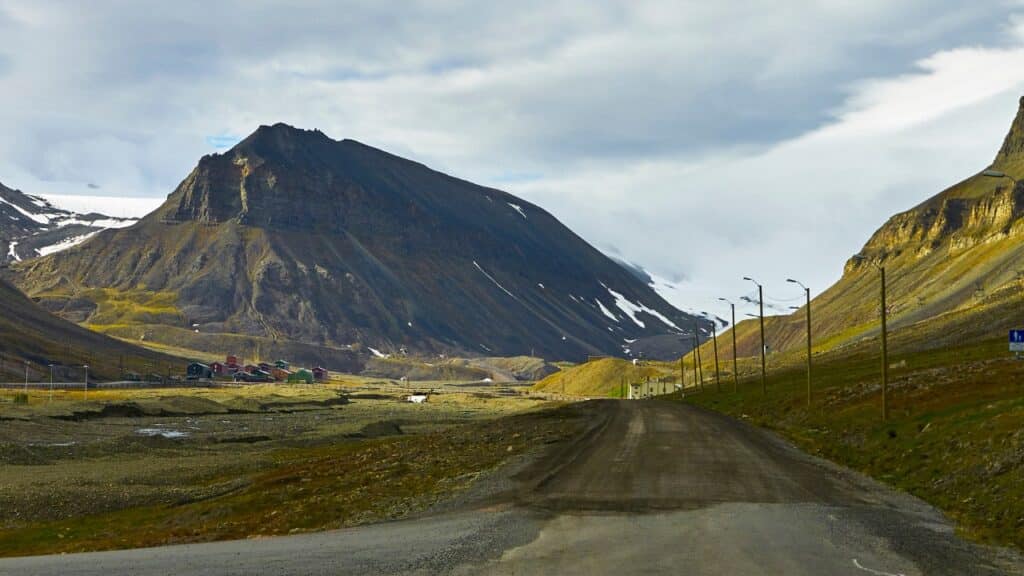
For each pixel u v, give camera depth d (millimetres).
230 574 18422
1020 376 53844
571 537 21672
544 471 37875
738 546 20219
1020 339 64625
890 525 23547
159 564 20656
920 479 32438
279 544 23547
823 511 26000
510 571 17562
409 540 22344
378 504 31969
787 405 74875
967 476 30047
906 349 152375
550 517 25219
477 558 19109
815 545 20375
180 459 78375
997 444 32062
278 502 38781
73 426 113062
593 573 17250
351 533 24875
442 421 134250
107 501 52219
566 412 89625
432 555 19688
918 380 63875
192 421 131750
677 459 41406
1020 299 168875
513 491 31781
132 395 190750
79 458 78688
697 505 27375
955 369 66938
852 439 46938
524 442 54344
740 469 37344
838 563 18281
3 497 53406
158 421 129875
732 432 58156
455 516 26891
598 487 32031
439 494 32969
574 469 38219
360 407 187375
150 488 57594
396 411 170125
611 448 47500
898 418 48156
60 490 56312
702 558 18781
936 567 18109
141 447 86688
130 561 21688
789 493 30109
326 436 103938
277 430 115125
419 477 40000
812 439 51438
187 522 38469
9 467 70625
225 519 36562
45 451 79250
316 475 49250
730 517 24844
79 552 28391
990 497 26578
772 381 123062
